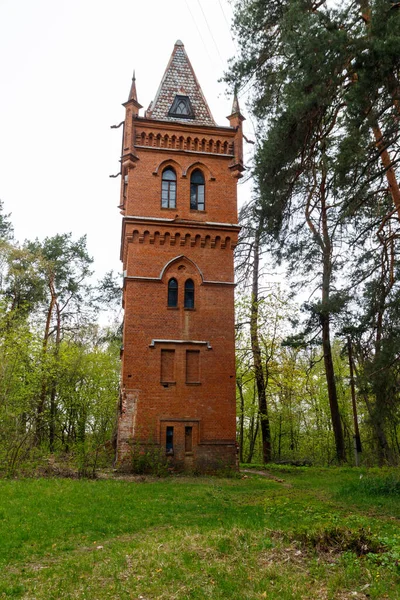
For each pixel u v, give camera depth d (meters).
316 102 13.99
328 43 13.18
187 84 29.30
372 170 16.31
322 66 13.48
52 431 34.50
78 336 41.34
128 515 12.89
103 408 36.59
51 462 23.70
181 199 26.25
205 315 25.06
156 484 18.91
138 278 24.81
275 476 23.64
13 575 8.34
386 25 12.77
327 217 27.34
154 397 23.67
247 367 37.25
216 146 27.36
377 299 19.06
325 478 22.56
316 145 15.82
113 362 42.03
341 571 7.83
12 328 27.56
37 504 13.91
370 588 7.16
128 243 25.25
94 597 7.16
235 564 8.20
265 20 17.20
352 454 45.47
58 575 8.20
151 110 28.02
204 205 26.58
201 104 28.88
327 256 27.11
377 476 20.58
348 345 25.16
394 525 11.47
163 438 23.31
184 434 23.52
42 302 39.28
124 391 23.52
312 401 48.25
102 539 10.73
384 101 14.36
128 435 23.11
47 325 39.34
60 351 35.22
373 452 31.89
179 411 23.73
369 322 19.30
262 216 16.75
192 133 27.12
